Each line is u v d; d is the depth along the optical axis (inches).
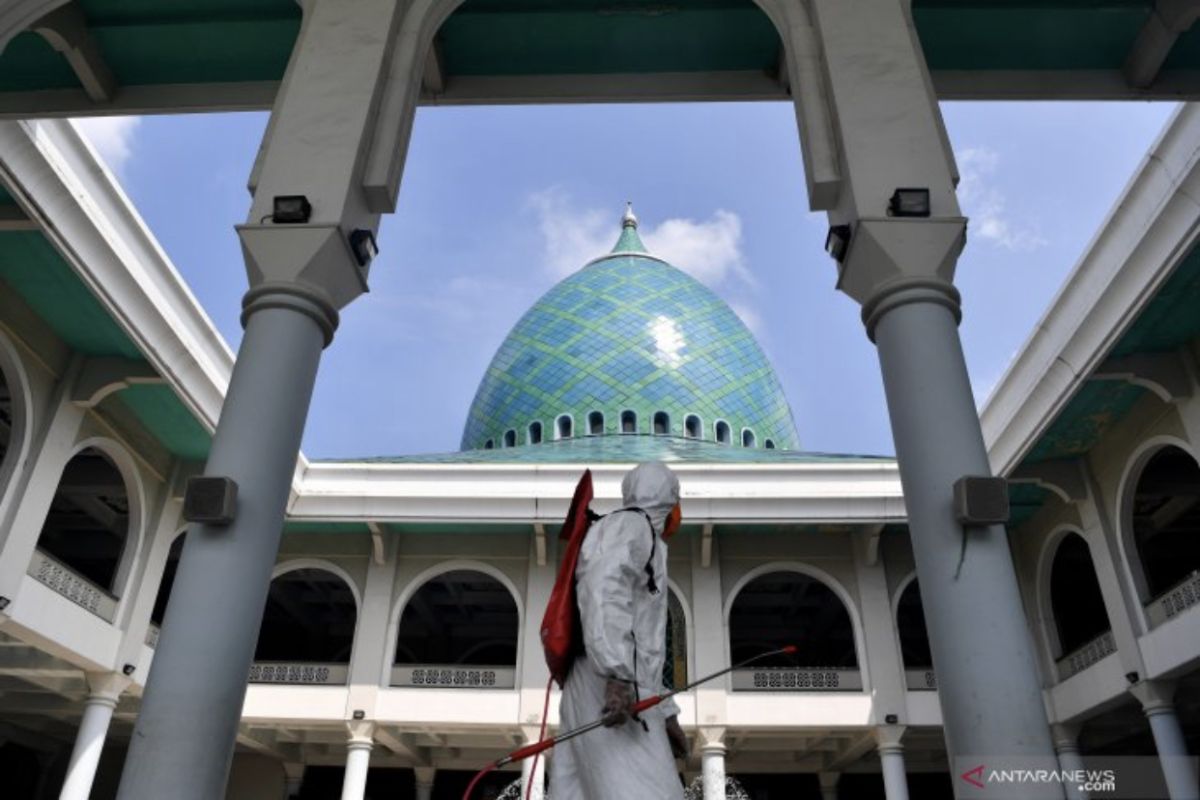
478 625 896.3
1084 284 446.6
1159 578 766.5
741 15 262.2
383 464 662.5
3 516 447.5
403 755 722.8
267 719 624.7
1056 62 272.7
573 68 279.3
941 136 203.8
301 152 203.6
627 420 1010.7
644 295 1109.1
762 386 1099.9
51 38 262.7
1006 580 150.5
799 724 617.9
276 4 261.7
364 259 199.8
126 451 549.3
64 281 444.1
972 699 142.0
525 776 609.3
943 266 182.5
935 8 255.8
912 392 169.8
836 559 677.9
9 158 354.3
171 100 286.5
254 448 170.6
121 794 142.0
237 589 158.2
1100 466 569.0
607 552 106.2
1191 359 471.2
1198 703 587.2
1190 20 249.4
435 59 270.5
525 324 1123.9
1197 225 366.0
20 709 657.6
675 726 113.0
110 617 539.5
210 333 522.6
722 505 633.0
